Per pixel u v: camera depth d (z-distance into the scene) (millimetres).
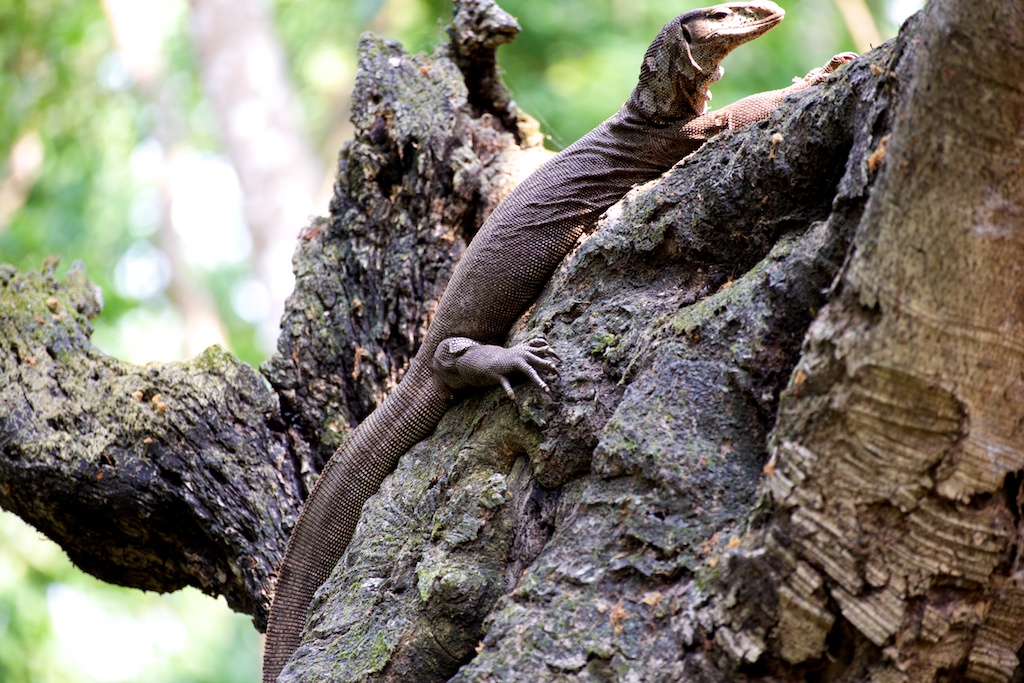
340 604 8508
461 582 7691
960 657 6035
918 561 5844
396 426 9633
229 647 30766
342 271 11422
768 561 5949
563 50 25922
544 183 9453
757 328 7043
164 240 34375
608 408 7707
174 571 11539
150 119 35156
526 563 7793
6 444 10664
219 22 30891
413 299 11070
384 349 11156
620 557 6777
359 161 11391
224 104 30328
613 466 7016
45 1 33531
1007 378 5688
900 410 5719
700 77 9477
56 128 34219
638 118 9570
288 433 11102
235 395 10945
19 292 11758
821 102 7336
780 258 7262
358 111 11523
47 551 26578
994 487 5812
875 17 26703
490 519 7918
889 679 5934
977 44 5305
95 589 27844
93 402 10859
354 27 32625
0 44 33500
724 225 7836
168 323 36781
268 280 29016
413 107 11375
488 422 8531
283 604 9898
